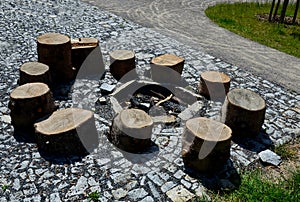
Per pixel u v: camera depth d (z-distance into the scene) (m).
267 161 4.13
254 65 7.01
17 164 3.87
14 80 5.55
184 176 3.84
